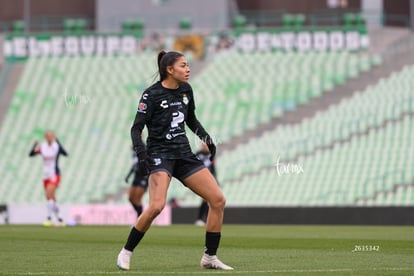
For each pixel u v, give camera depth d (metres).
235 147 118.81
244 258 41.22
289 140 117.31
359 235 64.81
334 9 142.88
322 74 128.38
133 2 142.25
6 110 131.25
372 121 116.94
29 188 117.38
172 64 34.72
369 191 105.88
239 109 124.75
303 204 106.69
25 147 124.69
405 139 112.75
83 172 118.38
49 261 39.88
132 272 33.53
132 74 133.62
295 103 124.19
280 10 142.88
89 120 127.44
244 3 144.25
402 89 122.31
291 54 133.25
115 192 115.50
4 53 140.25
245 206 94.50
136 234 34.81
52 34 138.88
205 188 34.91
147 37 136.75
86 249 48.72
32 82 135.25
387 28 136.50
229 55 134.50
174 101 34.88
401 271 33.22
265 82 128.75
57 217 86.00
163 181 34.47
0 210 98.81
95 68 135.88
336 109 121.75
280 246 51.75
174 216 94.50
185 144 34.97
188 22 138.25
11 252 46.12
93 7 148.88
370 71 127.25
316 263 37.75
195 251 47.06
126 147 122.00
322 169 110.81
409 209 89.25
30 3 149.00
